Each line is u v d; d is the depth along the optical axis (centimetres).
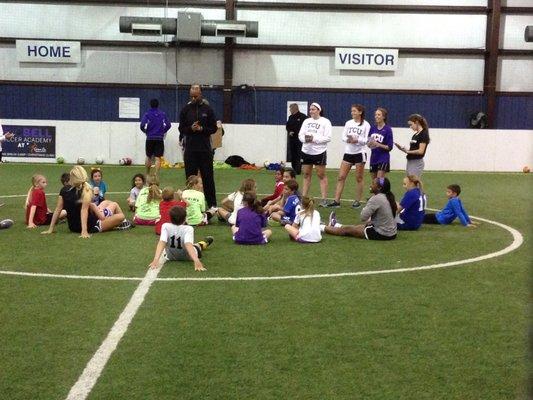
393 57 2456
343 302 666
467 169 2367
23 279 744
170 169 2252
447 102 2484
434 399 447
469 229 1123
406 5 2450
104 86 2480
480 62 2475
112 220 1044
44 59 2466
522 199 1559
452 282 753
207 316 615
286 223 1098
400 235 1055
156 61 2480
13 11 2458
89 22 2469
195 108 1195
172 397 446
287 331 576
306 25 2472
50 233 1024
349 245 960
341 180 1376
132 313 620
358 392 457
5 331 570
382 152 1351
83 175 1017
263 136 2375
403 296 691
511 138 2348
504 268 827
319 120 1360
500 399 446
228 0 2442
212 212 1160
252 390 458
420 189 1117
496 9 2422
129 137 2367
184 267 805
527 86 2478
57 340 550
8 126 2352
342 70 2483
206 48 2469
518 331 580
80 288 707
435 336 567
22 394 449
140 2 2461
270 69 2486
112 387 461
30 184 1712
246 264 827
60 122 2358
